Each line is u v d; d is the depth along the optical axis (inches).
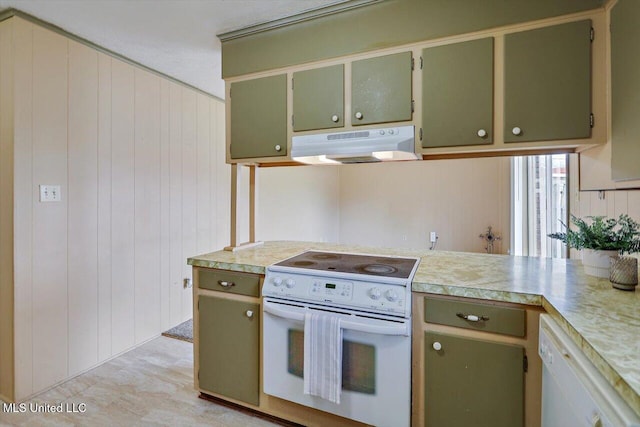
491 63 63.9
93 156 90.7
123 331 101.0
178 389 82.9
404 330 55.6
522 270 64.7
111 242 96.5
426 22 68.3
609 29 56.4
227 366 74.0
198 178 128.3
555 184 123.3
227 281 72.9
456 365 54.9
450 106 66.8
